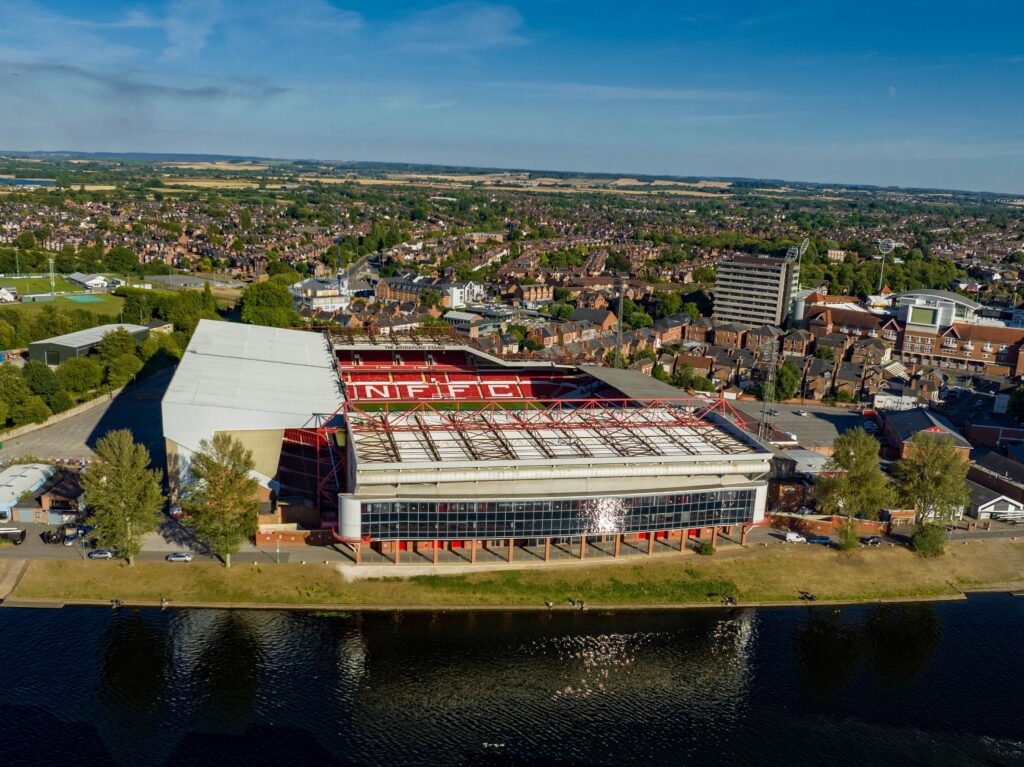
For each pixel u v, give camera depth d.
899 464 155.88
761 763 99.00
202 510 125.69
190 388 147.12
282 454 148.62
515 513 131.12
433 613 124.81
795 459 178.62
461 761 97.19
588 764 97.50
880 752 101.62
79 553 132.88
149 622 119.94
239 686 107.94
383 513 128.00
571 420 157.50
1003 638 126.88
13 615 119.94
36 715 101.12
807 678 115.25
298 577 129.62
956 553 148.75
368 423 147.12
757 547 145.62
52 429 199.75
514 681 111.50
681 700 109.50
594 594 130.75
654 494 134.88
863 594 136.50
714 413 166.75
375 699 106.75
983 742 104.06
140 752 96.31
